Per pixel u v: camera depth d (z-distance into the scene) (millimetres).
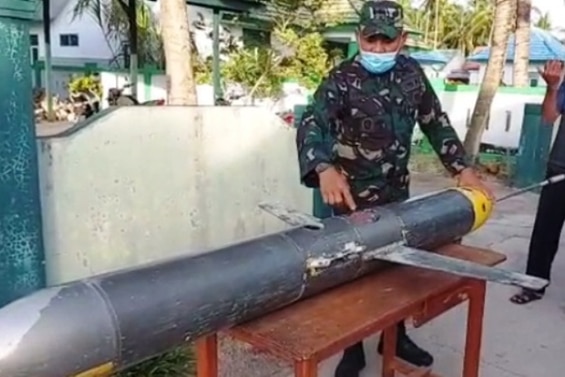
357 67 2078
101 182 2803
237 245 1508
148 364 2377
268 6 10508
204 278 1351
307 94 10234
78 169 2707
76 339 1146
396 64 2107
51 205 2633
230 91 10875
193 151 3184
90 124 2736
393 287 1720
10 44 2240
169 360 2418
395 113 2117
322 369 2561
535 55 12227
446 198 2012
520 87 8094
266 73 10859
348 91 2068
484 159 7543
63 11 16250
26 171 2361
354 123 2100
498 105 7637
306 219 1711
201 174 3242
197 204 3248
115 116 2814
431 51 15391
